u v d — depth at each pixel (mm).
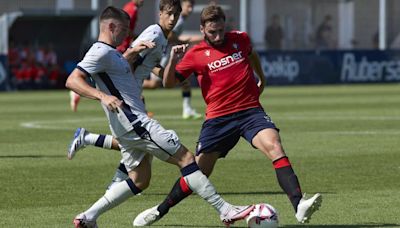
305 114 65500
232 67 25891
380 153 41406
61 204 28812
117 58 23375
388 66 113938
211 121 25906
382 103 77125
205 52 26016
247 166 37469
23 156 41375
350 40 120938
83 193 30922
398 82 114438
